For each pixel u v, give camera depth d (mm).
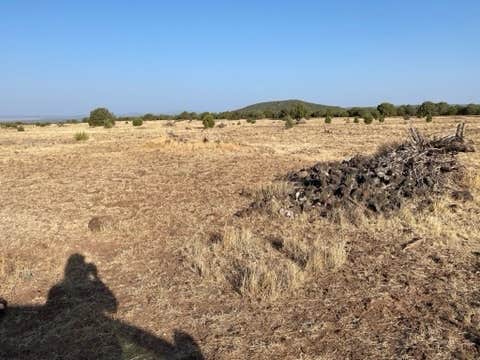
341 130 32781
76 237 7609
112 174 14047
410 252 6293
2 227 8281
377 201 8219
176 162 16344
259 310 4879
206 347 4246
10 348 4375
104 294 5438
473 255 6121
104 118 50625
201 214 8898
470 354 3934
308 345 4195
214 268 5918
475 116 54344
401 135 26125
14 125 57531
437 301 4879
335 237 7035
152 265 6309
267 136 28859
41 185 12461
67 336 4547
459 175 10203
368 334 4328
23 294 5496
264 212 8555
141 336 4496
